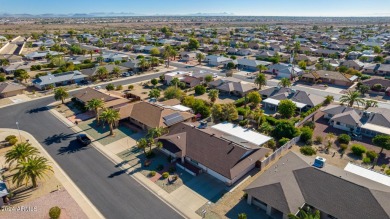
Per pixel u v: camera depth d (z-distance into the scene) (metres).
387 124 66.06
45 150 58.41
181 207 42.22
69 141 62.59
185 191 45.78
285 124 63.69
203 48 194.88
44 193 44.69
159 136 59.56
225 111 71.62
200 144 54.00
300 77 117.50
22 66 130.00
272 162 54.69
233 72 131.00
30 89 102.19
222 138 54.91
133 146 60.34
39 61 153.00
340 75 111.75
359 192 38.97
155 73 127.69
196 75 113.00
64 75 109.25
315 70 123.00
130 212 41.12
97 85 108.12
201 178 49.16
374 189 39.69
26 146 48.34
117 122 69.50
